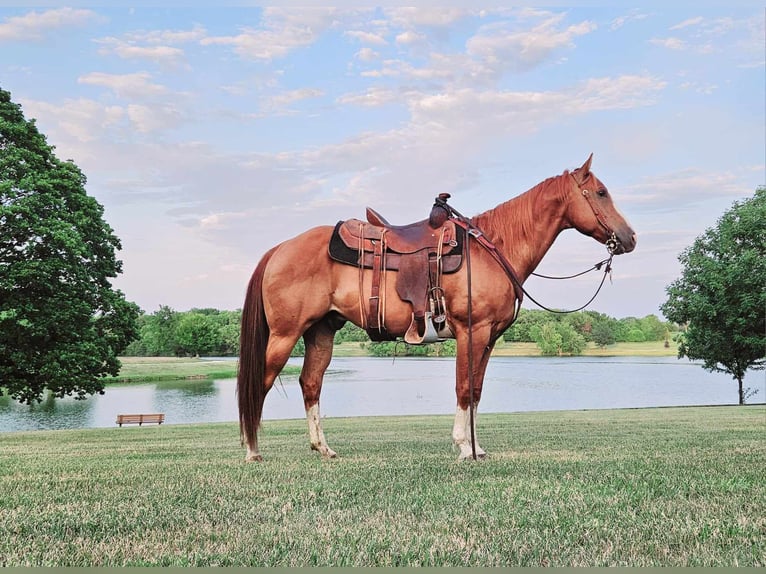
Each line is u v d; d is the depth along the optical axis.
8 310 17.52
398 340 6.57
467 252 6.13
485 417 17.66
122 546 3.25
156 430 15.38
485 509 3.97
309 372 6.92
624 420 14.87
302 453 7.32
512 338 116.94
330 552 3.12
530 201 6.62
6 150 19.36
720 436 9.48
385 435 11.18
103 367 21.05
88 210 20.89
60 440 12.31
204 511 4.00
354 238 6.30
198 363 94.19
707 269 28.92
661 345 121.81
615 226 6.46
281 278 6.34
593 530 3.48
